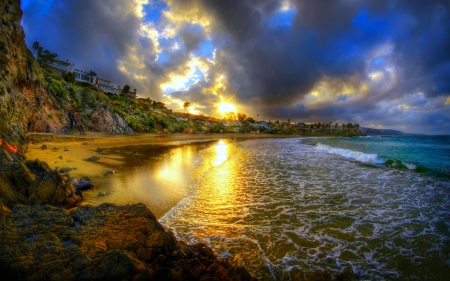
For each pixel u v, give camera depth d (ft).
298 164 70.38
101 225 15.65
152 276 12.67
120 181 41.37
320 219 28.35
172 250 15.56
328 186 44.06
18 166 26.30
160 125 240.73
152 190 37.52
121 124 175.42
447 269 18.57
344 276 17.44
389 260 19.79
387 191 40.93
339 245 22.12
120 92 291.79
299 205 33.27
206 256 17.04
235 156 90.99
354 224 27.02
